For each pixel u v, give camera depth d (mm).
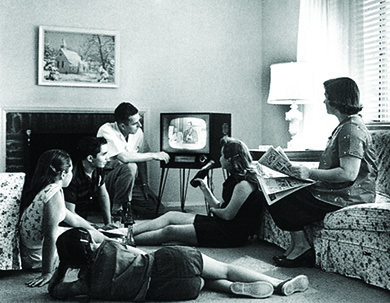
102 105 4566
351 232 2314
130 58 4637
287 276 2379
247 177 2934
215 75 4887
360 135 2424
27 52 4367
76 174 2832
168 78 4750
